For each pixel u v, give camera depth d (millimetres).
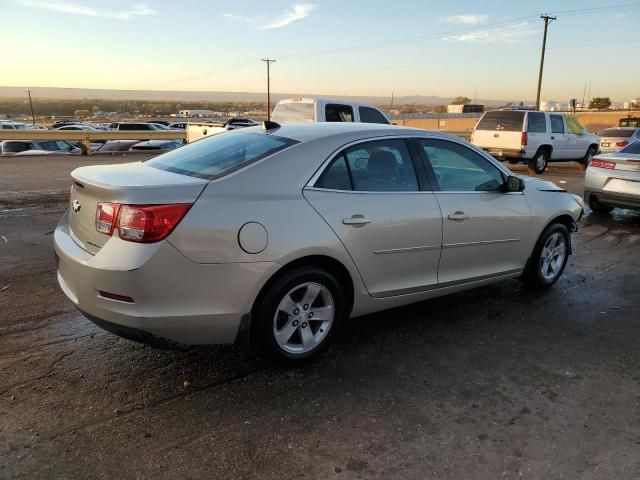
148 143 21969
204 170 3375
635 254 6930
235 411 3033
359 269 3639
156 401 3105
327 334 3617
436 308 4754
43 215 7895
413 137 4109
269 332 3309
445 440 2828
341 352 3818
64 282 3365
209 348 3799
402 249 3852
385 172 3863
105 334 3961
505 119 16016
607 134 21609
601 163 9234
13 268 5379
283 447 2734
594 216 9695
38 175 12508
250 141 3766
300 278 3348
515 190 4609
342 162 3635
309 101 11438
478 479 2541
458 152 4379
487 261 4562
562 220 5309
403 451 2730
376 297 3832
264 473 2539
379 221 3670
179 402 3104
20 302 4504
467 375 3539
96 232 3055
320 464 2615
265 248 3145
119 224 2912
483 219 4367
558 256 5359
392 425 2951
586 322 4531
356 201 3596
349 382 3398
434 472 2582
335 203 3488
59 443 2697
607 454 2752
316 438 2816
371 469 2590
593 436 2904
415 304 4832
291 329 3443
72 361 3541
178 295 2963
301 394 3236
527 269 5090
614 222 9125
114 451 2654
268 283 3260
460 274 4367
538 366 3701
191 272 2965
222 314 3088
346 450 2725
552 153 16375
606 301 5059
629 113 64125
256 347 3395
